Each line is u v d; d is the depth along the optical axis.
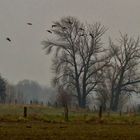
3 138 41.44
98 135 45.69
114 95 163.75
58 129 51.31
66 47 163.50
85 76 161.75
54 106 127.25
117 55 164.38
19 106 111.44
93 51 162.38
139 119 74.38
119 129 53.84
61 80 163.12
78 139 42.09
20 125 56.38
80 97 160.62
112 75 164.38
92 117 71.75
